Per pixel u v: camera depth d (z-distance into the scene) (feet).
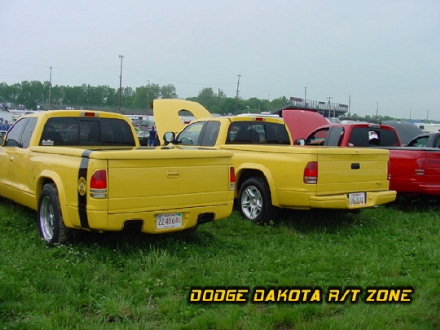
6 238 20.43
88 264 16.97
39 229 20.71
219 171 19.81
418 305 14.43
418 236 23.30
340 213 27.76
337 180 23.03
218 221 24.89
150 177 17.75
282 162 23.40
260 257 18.84
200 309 13.87
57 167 19.06
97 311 13.65
